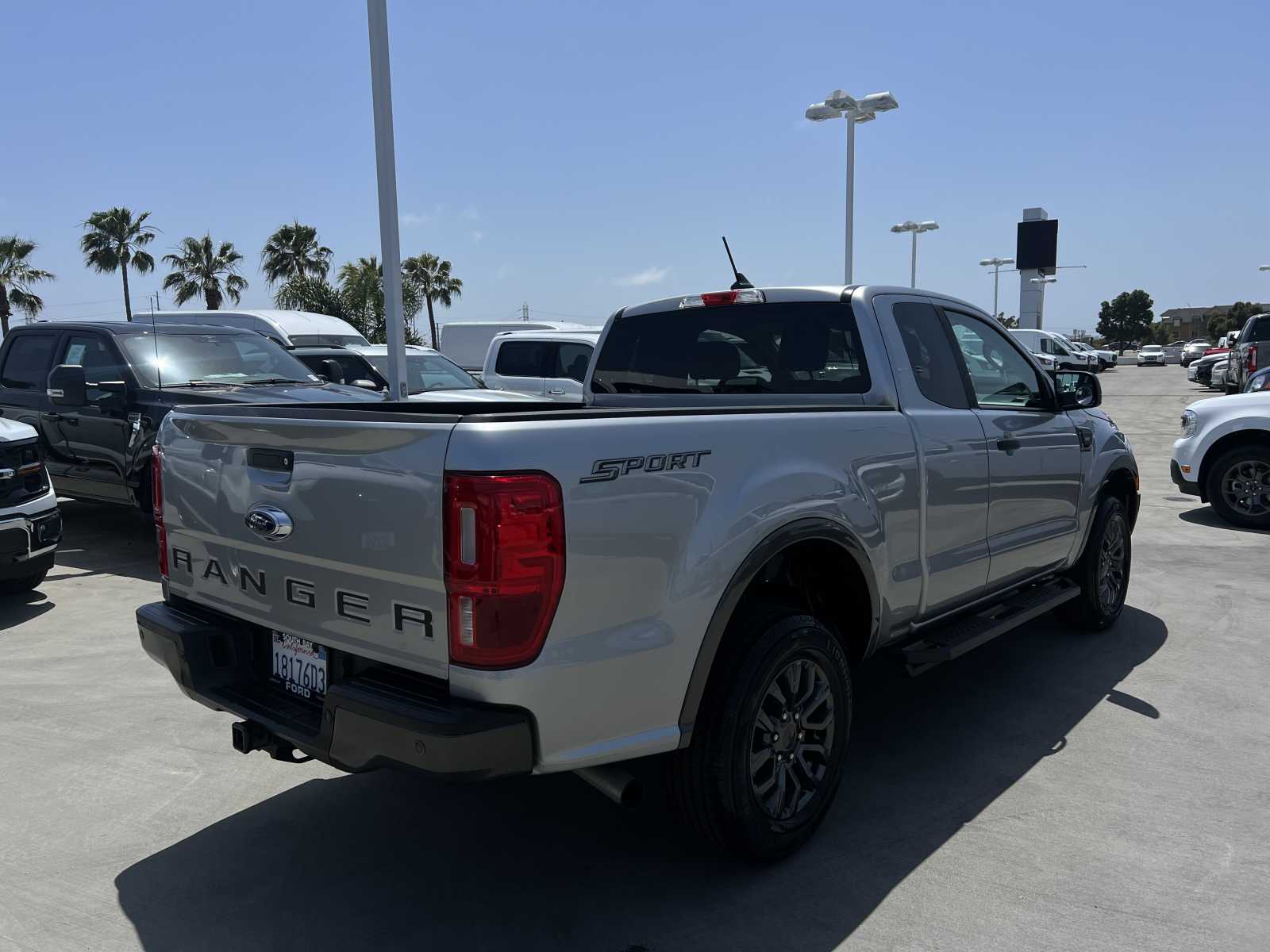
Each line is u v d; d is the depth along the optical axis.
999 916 2.96
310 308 32.06
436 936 2.87
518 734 2.54
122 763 4.11
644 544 2.74
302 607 2.93
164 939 2.87
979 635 4.21
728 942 2.83
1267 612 6.33
